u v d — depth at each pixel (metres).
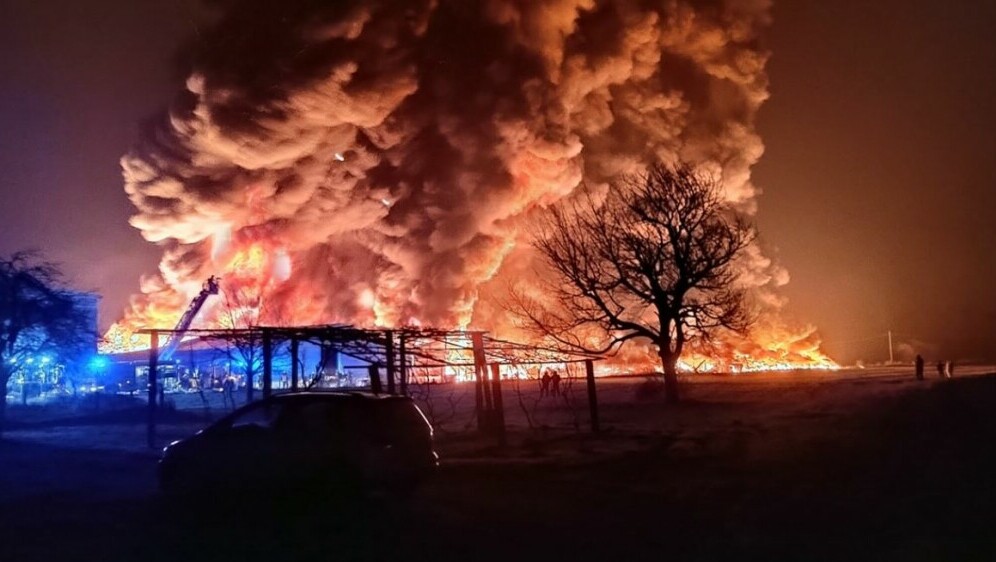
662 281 41.88
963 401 31.52
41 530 12.45
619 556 10.04
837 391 42.12
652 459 19.67
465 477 17.52
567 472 17.98
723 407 35.50
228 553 10.70
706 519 12.21
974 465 16.27
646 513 12.95
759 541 10.51
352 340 22.16
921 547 9.82
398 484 14.73
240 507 14.32
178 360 53.38
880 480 15.01
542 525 12.16
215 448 14.66
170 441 26.25
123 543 11.45
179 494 14.78
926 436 21.62
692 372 65.81
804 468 17.09
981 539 10.10
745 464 18.20
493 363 24.12
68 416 37.34
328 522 12.83
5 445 25.33
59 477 19.05
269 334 21.77
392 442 14.59
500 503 14.27
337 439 14.19
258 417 17.25
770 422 27.88
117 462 21.59
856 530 10.91
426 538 11.37
